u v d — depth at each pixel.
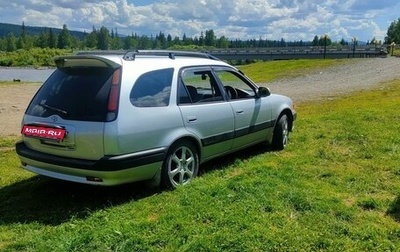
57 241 3.61
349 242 3.56
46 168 4.66
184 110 5.00
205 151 5.41
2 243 3.69
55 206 4.56
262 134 6.56
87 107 4.37
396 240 3.64
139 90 4.55
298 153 6.67
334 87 18.73
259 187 4.75
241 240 3.52
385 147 6.66
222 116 5.59
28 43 130.38
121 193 4.86
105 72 4.49
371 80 20.53
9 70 71.19
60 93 4.64
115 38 141.00
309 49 49.78
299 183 5.00
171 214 4.06
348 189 4.89
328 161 6.06
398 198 4.60
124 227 3.78
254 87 6.46
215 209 4.15
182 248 3.45
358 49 45.00
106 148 4.23
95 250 3.45
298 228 3.78
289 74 27.09
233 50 55.28
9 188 5.20
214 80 5.71
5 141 8.19
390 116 9.36
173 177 4.93
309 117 10.07
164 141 4.73
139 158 4.43
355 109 10.79
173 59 5.24
